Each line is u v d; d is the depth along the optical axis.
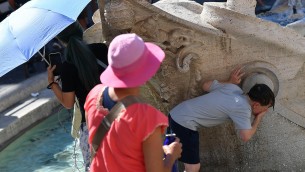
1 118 7.23
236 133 4.84
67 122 7.43
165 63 4.59
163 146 3.15
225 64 4.65
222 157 4.91
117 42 2.85
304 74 4.81
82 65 3.96
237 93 4.35
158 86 4.69
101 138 2.91
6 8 10.91
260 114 4.31
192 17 4.84
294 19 7.98
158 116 2.83
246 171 4.95
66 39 4.12
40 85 8.30
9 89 8.04
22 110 7.48
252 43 4.63
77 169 5.88
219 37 4.57
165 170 2.97
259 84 4.31
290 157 4.93
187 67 4.57
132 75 2.85
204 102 4.32
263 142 4.89
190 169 4.45
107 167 2.89
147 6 4.38
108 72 2.92
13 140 7.02
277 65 4.73
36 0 4.29
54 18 4.09
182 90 4.70
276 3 8.51
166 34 4.50
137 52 2.83
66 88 4.02
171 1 5.31
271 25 4.62
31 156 6.54
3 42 4.06
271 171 4.95
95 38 5.35
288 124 4.87
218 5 4.71
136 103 2.84
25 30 4.06
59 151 6.60
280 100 4.82
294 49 4.71
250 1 4.64
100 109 2.94
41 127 7.39
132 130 2.79
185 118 4.35
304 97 4.88
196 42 4.55
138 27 4.44
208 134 4.83
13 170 6.24
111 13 4.30
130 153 2.82
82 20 9.73
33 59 8.84
